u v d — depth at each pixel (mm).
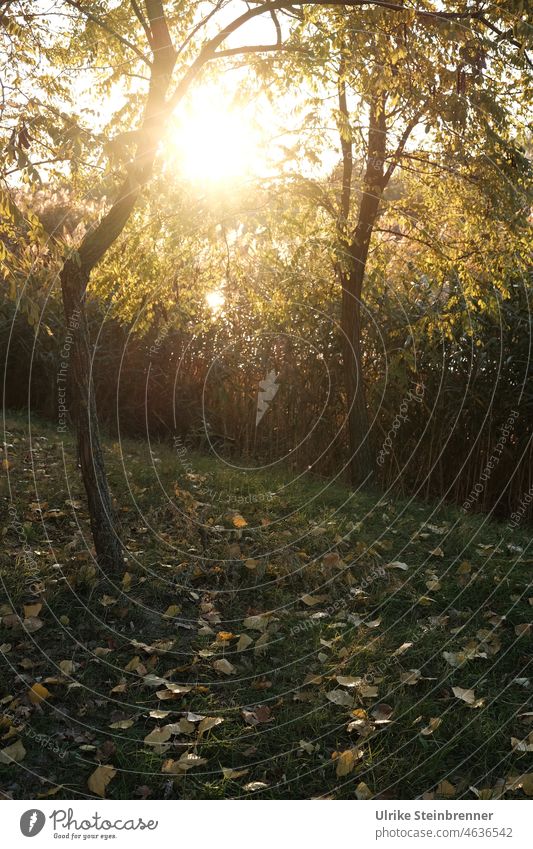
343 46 4473
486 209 5121
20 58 3707
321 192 5285
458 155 5039
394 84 4660
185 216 4648
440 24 4031
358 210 6133
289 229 5242
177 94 3553
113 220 3562
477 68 4484
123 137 3369
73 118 3234
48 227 5336
